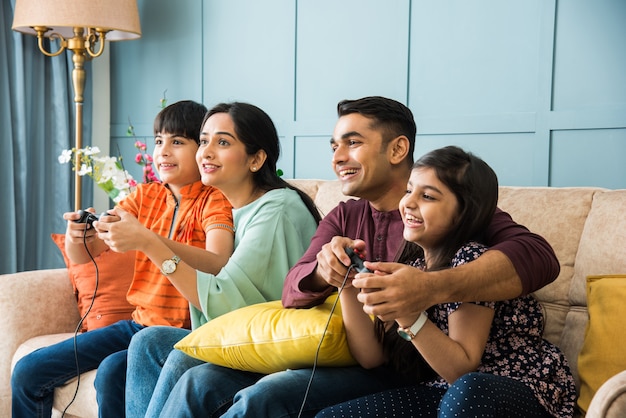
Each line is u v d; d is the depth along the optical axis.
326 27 2.98
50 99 3.61
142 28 3.69
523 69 2.43
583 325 1.56
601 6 2.25
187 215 2.00
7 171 3.38
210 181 1.92
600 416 1.03
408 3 2.71
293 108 3.11
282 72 3.14
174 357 1.63
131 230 1.71
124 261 2.20
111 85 3.85
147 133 3.69
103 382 1.82
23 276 2.20
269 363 1.51
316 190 2.26
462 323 1.28
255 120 1.93
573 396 1.34
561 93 2.35
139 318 1.98
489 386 1.17
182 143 2.04
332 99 2.98
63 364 1.94
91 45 3.22
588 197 1.67
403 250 1.54
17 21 3.10
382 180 1.65
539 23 2.38
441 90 2.65
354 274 1.38
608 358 1.38
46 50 3.58
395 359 1.44
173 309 1.92
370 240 1.67
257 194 1.97
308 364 1.47
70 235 2.04
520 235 1.37
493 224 1.42
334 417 1.30
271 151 1.98
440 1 2.64
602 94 2.26
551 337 1.63
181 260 1.76
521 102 2.45
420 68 2.71
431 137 2.70
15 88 3.43
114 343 1.98
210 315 1.76
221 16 3.37
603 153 2.28
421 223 1.36
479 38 2.54
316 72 3.03
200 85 3.47
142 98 3.72
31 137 3.54
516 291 1.28
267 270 1.86
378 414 1.30
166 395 1.61
